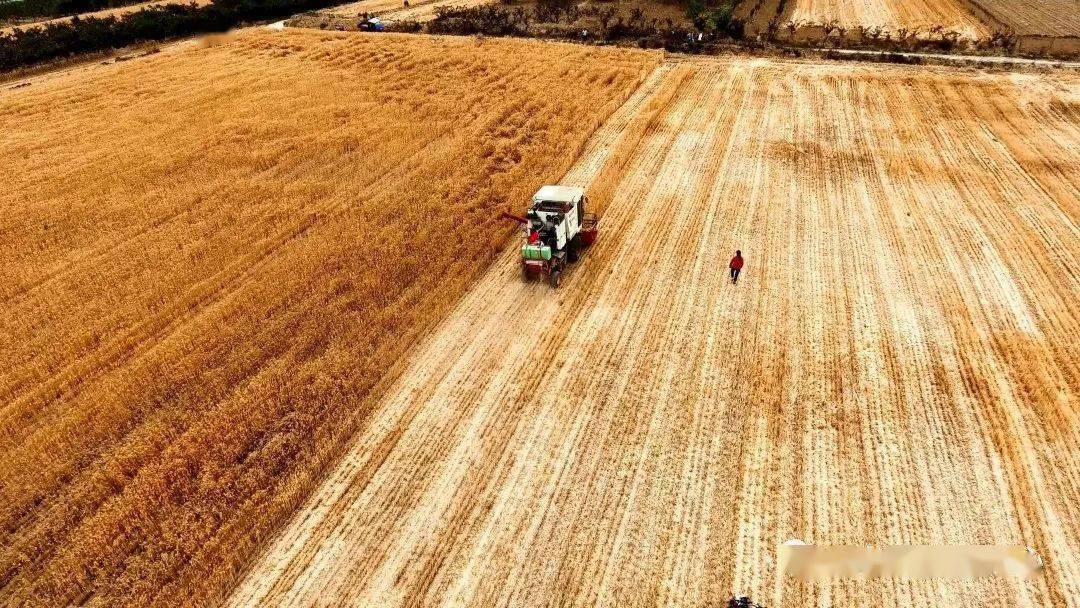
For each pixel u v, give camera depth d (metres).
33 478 13.58
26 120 33.78
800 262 20.83
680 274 20.47
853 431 14.65
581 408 15.55
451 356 17.44
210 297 19.72
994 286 19.44
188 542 12.19
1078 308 18.39
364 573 12.04
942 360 16.64
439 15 53.47
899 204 24.14
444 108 34.19
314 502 13.44
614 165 27.27
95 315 18.95
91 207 25.00
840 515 12.83
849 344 17.27
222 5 55.88
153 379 16.31
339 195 25.64
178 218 24.27
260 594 11.70
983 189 25.06
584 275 20.69
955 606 11.25
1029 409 15.07
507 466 14.12
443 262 20.91
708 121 32.00
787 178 26.22
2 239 22.84
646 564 12.08
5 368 16.94
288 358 16.95
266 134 31.47
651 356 17.11
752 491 13.37
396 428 15.16
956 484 13.38
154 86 38.62
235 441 14.39
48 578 11.73
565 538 12.58
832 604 11.34
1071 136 29.09
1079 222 22.58
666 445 14.47
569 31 47.47
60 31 47.12
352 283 19.98
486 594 11.64
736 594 11.51
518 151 28.89
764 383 16.00
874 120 31.44
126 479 13.60
